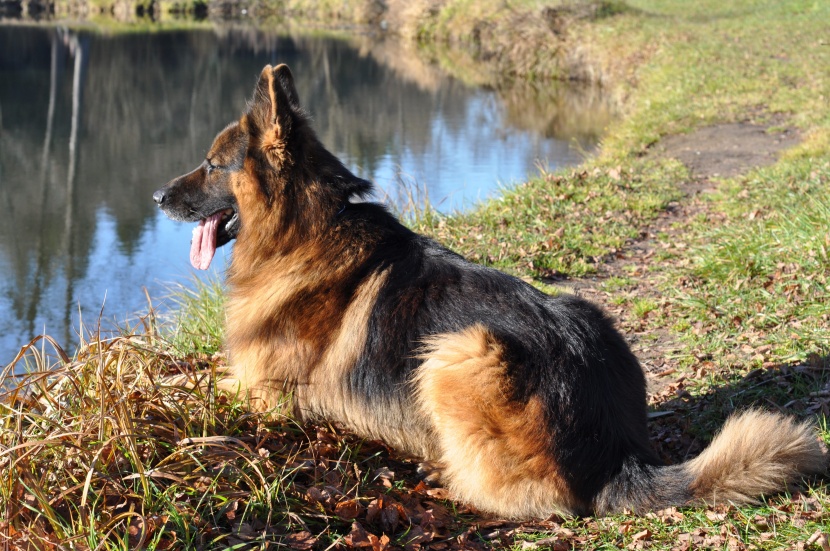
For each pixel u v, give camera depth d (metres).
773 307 5.86
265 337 3.98
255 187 4.01
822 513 3.35
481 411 3.46
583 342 3.63
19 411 3.55
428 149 17.56
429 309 3.72
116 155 19.09
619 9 31.12
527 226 9.18
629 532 3.37
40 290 10.71
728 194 10.24
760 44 24.53
